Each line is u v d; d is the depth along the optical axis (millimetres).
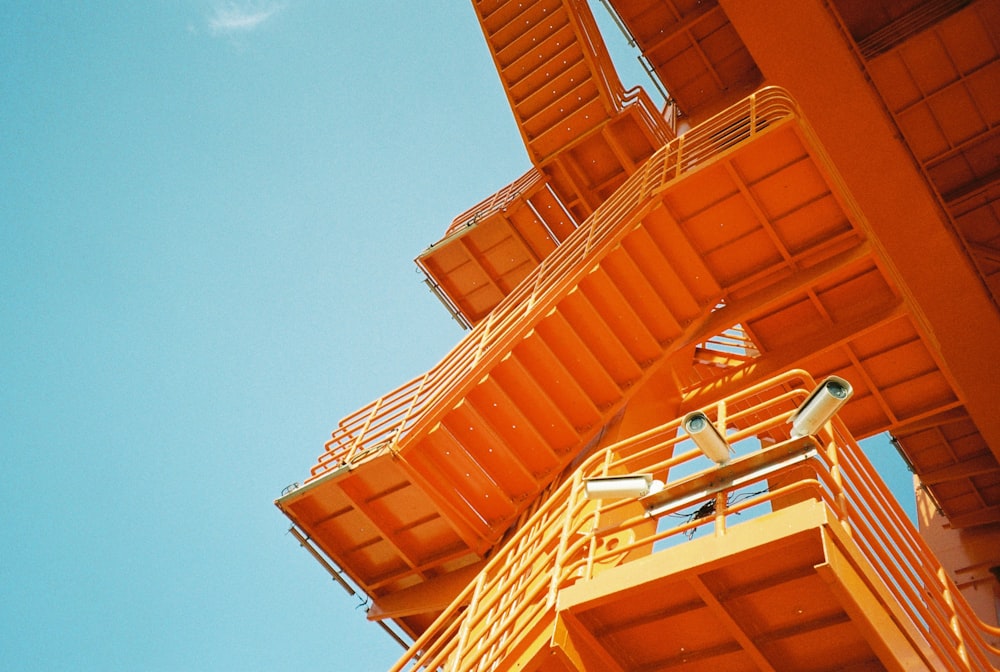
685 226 15008
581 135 22016
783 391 17531
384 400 17109
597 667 7945
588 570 8117
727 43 23109
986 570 19906
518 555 11438
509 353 14508
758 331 16469
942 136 17219
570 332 14648
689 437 7801
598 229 16281
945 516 21594
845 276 15477
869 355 16828
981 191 17703
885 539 8617
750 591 7473
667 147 16375
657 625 7887
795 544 7055
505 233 23219
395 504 15516
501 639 9891
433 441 14797
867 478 9148
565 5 21250
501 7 22422
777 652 7797
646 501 8180
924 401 17516
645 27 23672
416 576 16188
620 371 15141
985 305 16234
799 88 15336
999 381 16719
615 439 14234
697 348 18156
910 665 7031
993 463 20297
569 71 21719
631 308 14844
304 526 16094
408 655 10852
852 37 15477
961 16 15445
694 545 7395
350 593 16703
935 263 16125
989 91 16438
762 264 15250
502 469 15086
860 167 15641
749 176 14406
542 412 14930
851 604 6625
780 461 7637
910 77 16406
